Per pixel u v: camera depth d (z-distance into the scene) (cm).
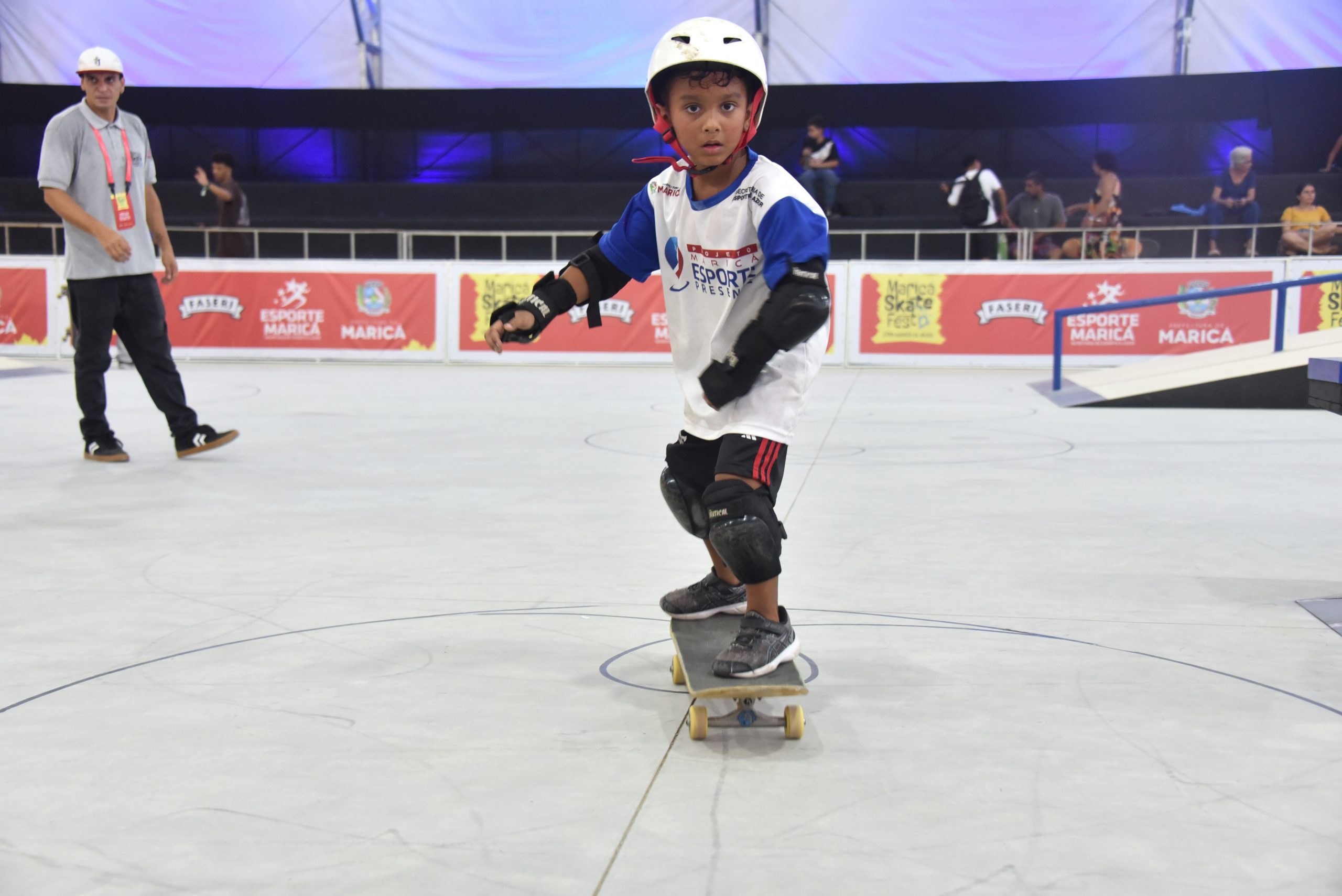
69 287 585
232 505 477
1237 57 1548
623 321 1319
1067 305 1249
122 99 1689
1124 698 243
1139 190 1631
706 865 167
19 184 1706
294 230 1395
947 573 357
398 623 301
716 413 238
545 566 367
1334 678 256
